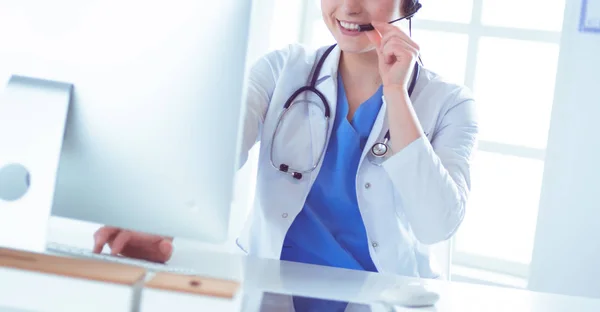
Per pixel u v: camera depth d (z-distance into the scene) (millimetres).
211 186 948
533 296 1194
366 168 1472
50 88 953
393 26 1458
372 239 1464
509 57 3258
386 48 1435
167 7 919
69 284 823
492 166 3295
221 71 922
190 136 938
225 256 1249
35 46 953
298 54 1646
